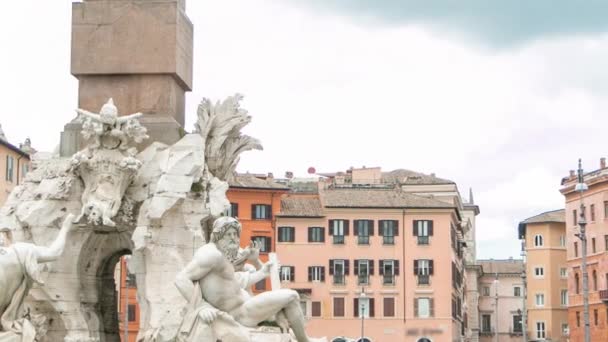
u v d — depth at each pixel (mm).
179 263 22531
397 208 87250
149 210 22391
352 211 86938
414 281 87000
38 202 23047
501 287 143750
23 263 19844
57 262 23094
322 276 86250
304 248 86250
